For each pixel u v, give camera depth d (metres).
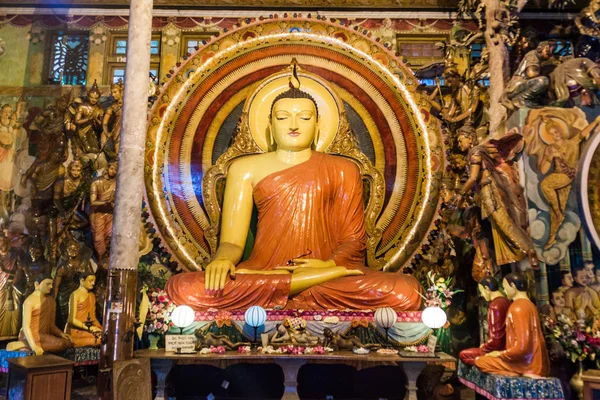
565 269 6.78
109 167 8.84
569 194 6.91
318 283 7.29
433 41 10.02
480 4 8.70
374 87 9.32
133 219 6.75
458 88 8.98
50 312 7.65
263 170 8.73
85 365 8.16
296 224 8.29
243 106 9.48
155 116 8.92
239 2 9.98
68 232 8.95
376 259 8.77
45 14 10.11
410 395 6.26
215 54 9.21
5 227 9.11
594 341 6.11
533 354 5.98
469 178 7.48
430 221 8.62
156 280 8.79
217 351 6.42
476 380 6.36
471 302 8.59
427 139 8.89
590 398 5.51
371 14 10.01
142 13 7.29
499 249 7.16
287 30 9.36
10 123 9.61
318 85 9.34
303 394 7.32
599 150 6.80
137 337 7.00
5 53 9.94
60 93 9.80
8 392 5.86
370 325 6.98
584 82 7.09
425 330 6.96
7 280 8.79
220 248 8.23
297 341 6.58
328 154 9.09
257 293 7.20
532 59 7.47
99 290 8.55
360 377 7.38
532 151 7.11
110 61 9.97
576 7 9.58
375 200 8.93
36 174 9.20
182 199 8.95
